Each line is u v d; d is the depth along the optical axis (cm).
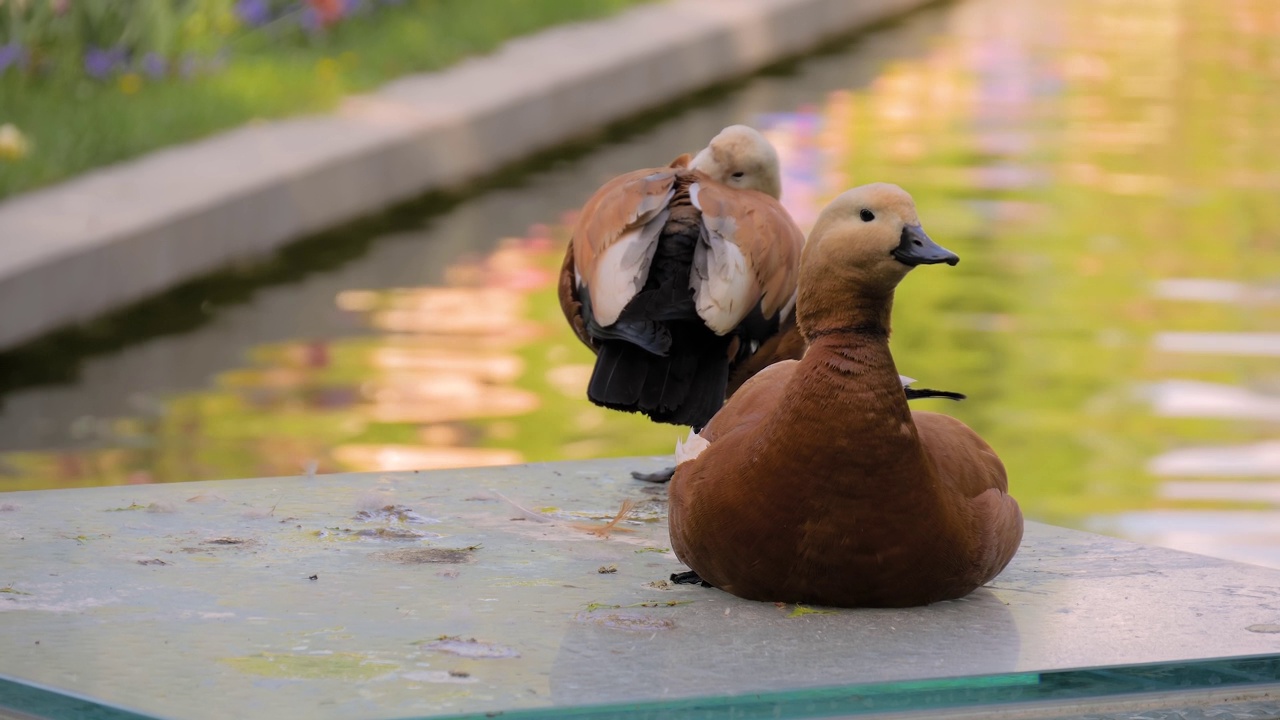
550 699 428
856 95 1998
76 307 1195
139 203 1317
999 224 1440
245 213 1372
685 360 614
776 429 475
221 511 623
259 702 424
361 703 424
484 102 1717
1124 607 520
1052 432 986
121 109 1576
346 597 514
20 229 1234
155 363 1120
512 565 555
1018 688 454
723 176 700
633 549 579
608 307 605
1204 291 1276
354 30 2050
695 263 616
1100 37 2452
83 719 424
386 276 1326
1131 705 461
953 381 1077
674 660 458
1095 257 1347
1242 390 1077
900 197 465
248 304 1253
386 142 1552
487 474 701
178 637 473
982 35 2441
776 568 486
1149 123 1866
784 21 2264
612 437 1004
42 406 1033
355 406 1035
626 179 659
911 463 471
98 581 527
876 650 468
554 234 1437
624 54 1936
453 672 446
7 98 1569
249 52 1936
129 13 1736
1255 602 529
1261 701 468
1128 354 1134
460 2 2189
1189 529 854
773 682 441
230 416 1019
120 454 942
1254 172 1645
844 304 469
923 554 481
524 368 1123
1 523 598
